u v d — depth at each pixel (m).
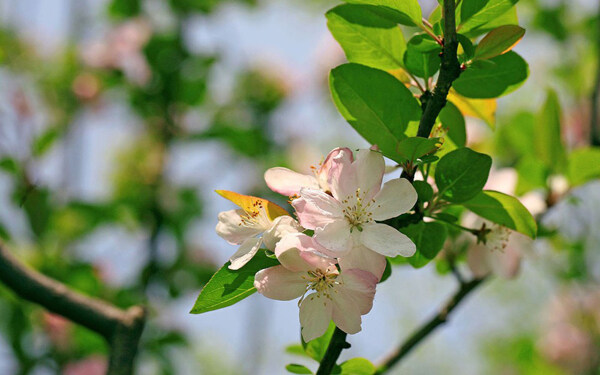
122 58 2.24
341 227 1.17
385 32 1.21
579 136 2.25
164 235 2.07
